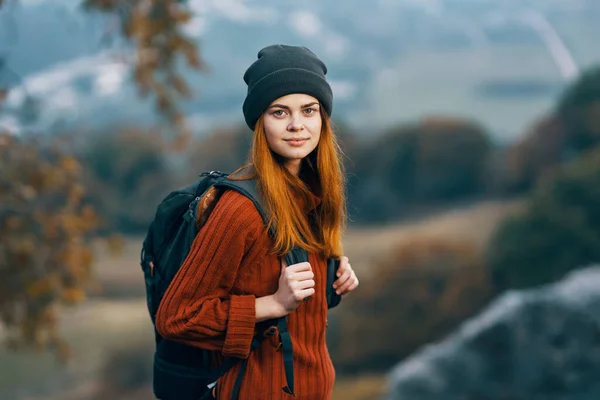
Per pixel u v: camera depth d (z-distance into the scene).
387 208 59.72
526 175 61.47
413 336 26.23
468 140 64.75
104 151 56.31
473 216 53.22
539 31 144.25
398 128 66.81
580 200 29.48
